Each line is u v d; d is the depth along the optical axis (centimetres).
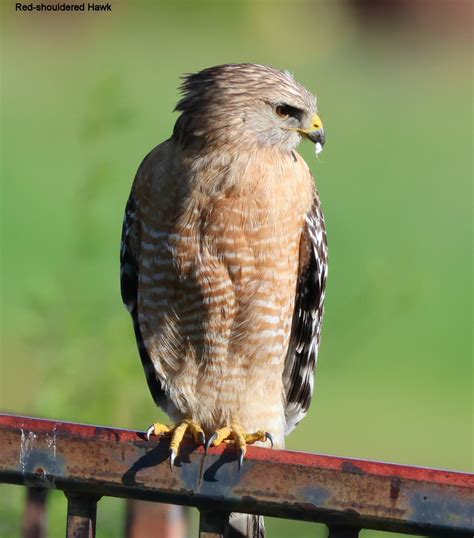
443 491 516
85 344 1120
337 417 1931
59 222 2503
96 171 1233
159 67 3919
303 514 537
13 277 2208
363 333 1302
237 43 4378
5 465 567
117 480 559
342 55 4519
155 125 2922
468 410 1958
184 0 4350
